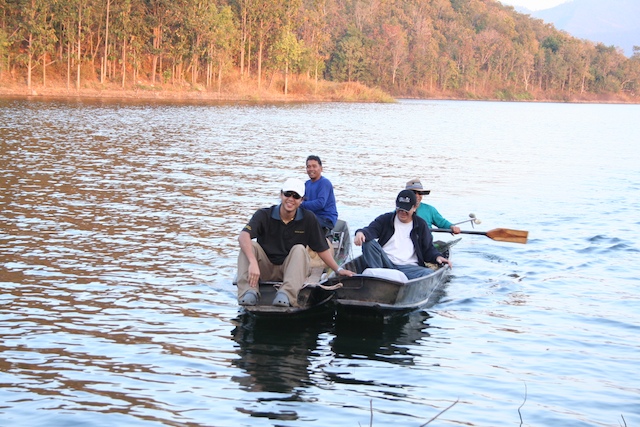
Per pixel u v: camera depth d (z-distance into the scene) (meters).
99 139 26.05
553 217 14.14
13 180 15.73
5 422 5.04
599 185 19.28
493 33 147.25
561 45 161.75
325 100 86.94
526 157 26.66
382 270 7.96
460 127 45.59
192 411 5.29
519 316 7.88
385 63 124.06
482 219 13.79
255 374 6.02
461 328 7.46
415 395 5.70
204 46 72.81
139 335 6.84
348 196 15.76
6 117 34.34
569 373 6.24
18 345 6.45
